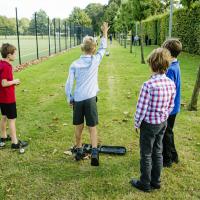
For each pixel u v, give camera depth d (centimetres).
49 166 479
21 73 1378
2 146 546
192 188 420
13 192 410
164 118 384
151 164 407
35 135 604
